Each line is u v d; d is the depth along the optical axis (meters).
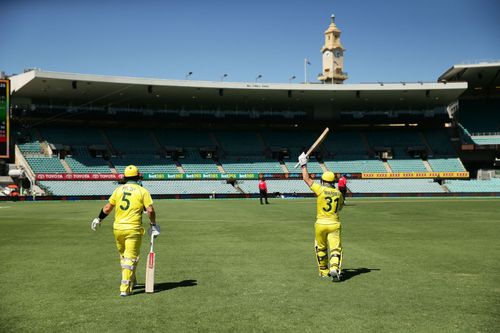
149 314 6.61
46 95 59.25
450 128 73.44
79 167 59.56
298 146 70.69
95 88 56.31
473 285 8.36
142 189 7.98
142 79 54.72
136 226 7.84
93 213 28.19
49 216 25.73
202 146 68.69
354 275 9.29
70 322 6.27
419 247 13.31
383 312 6.66
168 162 64.69
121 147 65.00
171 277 9.19
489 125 70.88
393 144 71.38
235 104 68.19
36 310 6.85
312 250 12.80
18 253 12.38
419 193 59.22
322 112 70.56
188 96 62.34
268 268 10.10
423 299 7.38
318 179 65.31
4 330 5.95
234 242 14.51
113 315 6.58
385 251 12.55
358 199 50.19
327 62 84.81
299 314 6.58
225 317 6.46
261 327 6.02
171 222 21.48
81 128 65.88
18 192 54.38
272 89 59.81
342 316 6.47
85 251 12.74
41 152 60.22
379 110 72.25
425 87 60.44
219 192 60.28
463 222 21.12
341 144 71.31
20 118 59.84
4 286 8.42
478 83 68.25
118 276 9.32
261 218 23.77
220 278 9.06
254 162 67.38
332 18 85.12
